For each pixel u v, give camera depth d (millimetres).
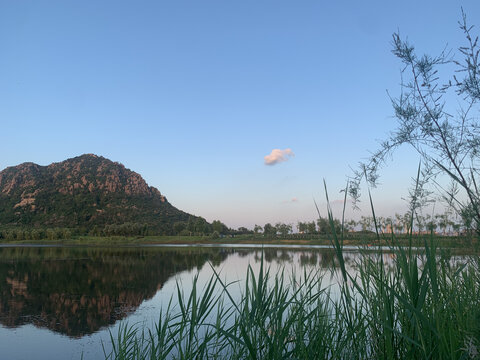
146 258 57594
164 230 184875
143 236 154750
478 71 1579
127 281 30344
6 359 11398
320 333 2438
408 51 1802
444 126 1746
